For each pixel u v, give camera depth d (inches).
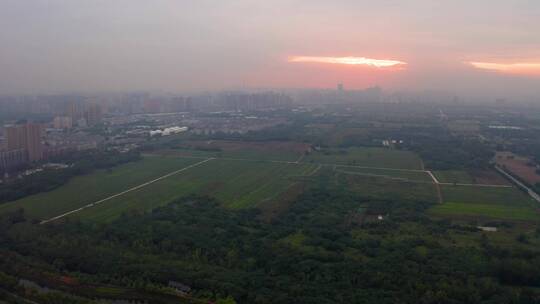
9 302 4416.8
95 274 4931.1
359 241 5689.0
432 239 5787.4
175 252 5364.2
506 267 4667.8
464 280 4569.4
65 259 5187.0
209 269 4859.7
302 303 4104.3
